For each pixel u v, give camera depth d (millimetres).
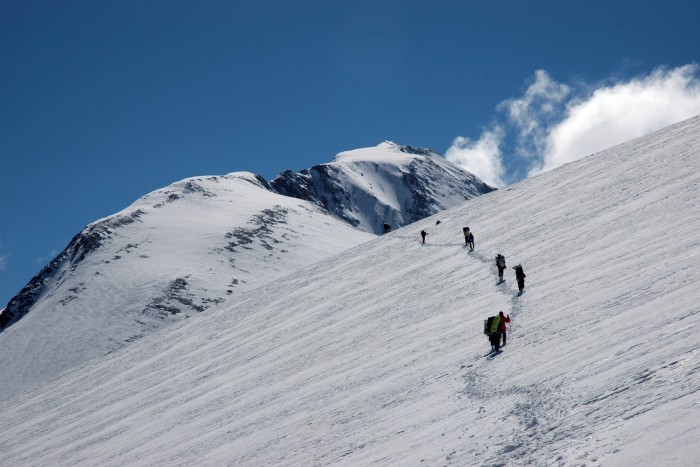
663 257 19594
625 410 7832
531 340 16750
